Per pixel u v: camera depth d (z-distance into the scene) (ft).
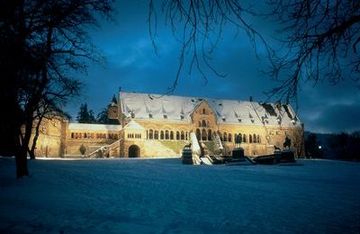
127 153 298.35
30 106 64.95
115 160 195.11
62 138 295.69
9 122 39.01
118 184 76.07
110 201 52.19
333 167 165.99
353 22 16.65
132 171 117.08
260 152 355.77
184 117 339.57
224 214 44.93
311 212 47.32
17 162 77.61
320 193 67.87
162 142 321.32
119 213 43.29
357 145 309.83
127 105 330.95
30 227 33.91
